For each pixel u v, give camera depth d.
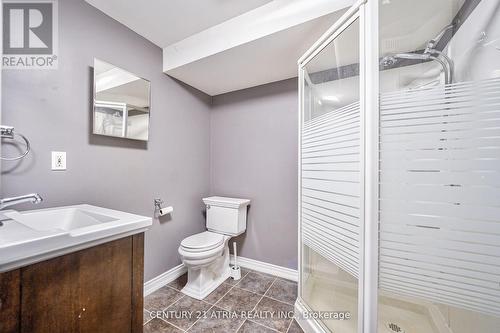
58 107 1.19
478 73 0.95
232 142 2.32
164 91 1.86
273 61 1.67
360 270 0.96
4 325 0.58
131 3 1.33
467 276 0.80
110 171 1.46
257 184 2.16
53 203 1.17
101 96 1.35
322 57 1.33
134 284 0.92
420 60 1.22
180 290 1.74
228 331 1.30
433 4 1.08
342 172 1.10
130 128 1.53
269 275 2.03
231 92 2.33
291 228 1.98
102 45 1.40
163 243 1.84
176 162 1.99
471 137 0.79
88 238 0.73
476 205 0.78
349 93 1.15
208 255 1.60
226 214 2.02
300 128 1.50
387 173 0.92
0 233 0.71
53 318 0.67
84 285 0.75
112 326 0.83
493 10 0.86
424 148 0.86
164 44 1.79
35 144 1.11
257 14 1.38
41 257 0.64
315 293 1.44
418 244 0.87
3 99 1.02
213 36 1.56
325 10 1.16
